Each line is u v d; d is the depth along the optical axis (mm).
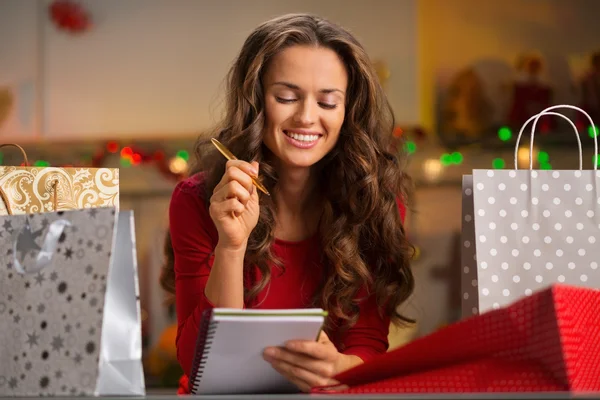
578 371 975
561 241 1390
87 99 6258
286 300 1628
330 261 1621
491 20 6062
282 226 1663
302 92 1507
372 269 1666
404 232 1688
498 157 6000
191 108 6227
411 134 6023
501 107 6023
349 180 1633
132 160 6145
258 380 1128
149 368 5676
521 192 1400
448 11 6082
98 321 982
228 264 1412
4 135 6262
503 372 994
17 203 1317
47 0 6262
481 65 6055
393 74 6090
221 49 6246
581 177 1404
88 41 6273
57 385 996
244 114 1582
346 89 1606
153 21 6270
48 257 1044
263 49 1521
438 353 1036
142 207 6152
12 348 1046
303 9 6203
